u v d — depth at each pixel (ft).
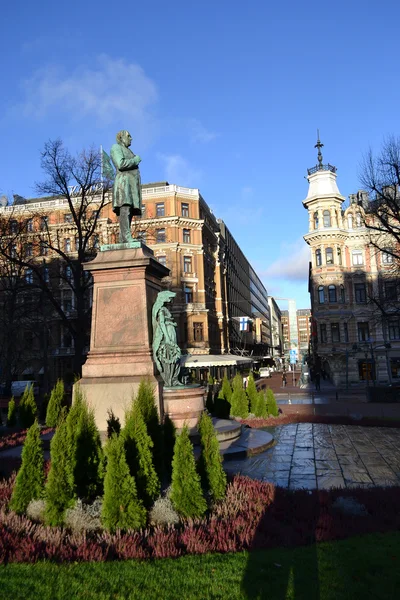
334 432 50.16
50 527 20.20
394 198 88.94
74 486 21.72
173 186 171.12
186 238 171.32
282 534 19.95
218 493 23.47
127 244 37.52
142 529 20.13
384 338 147.64
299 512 22.81
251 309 347.36
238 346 252.42
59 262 146.30
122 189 39.22
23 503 22.24
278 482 30.17
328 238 152.56
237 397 60.75
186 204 173.27
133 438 22.50
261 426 55.26
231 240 260.42
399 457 37.45
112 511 20.03
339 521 21.47
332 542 19.47
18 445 44.11
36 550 18.17
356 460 36.47
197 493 21.61
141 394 25.63
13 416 62.13
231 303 242.58
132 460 22.09
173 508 21.66
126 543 18.40
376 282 150.30
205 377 171.63
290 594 15.02
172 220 166.71
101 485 23.63
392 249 112.37
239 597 14.85
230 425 43.65
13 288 97.19
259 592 15.12
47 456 34.09
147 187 191.01
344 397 104.22
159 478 24.62
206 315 170.50
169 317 37.91
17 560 17.43
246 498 23.89
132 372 34.81
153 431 25.04
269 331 476.95
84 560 17.57
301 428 53.36
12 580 15.80
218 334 199.21
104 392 33.78
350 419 58.34
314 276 155.02
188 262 170.50
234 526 20.44
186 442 22.34
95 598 14.70
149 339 36.09
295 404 86.84
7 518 20.84
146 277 37.04
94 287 37.27
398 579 15.89
